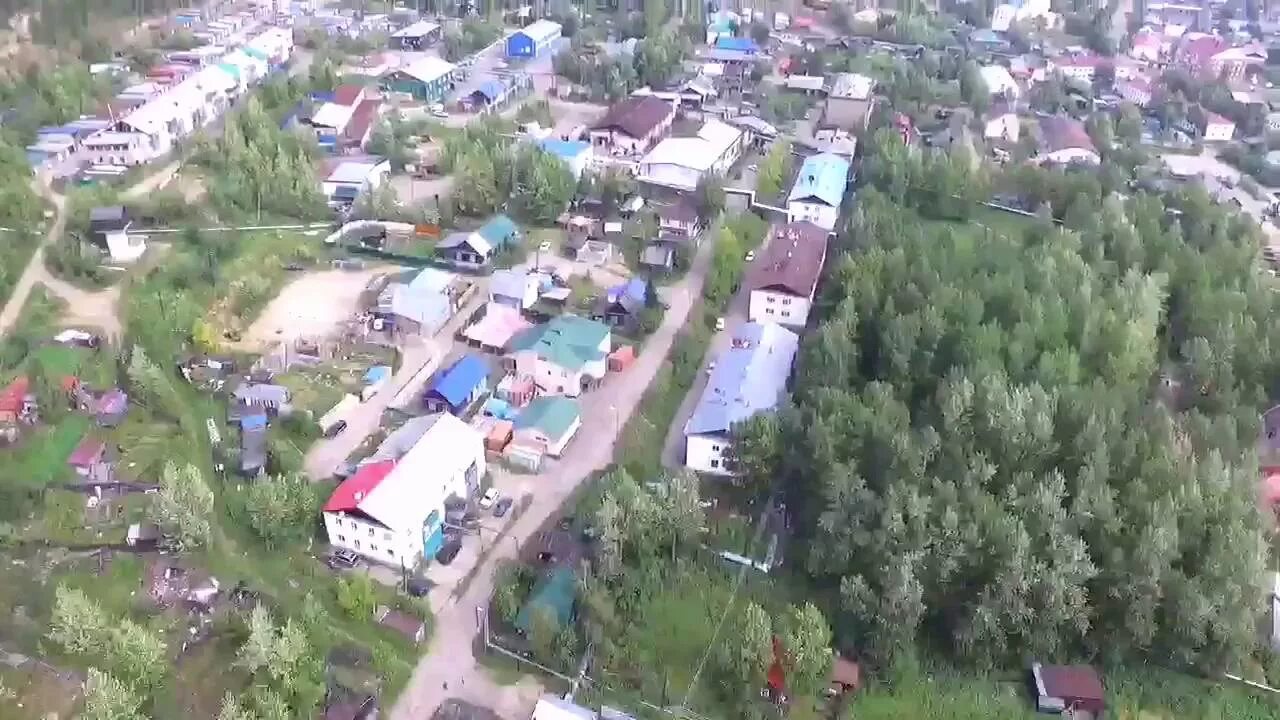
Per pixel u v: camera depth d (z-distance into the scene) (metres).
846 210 154.38
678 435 106.69
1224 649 78.12
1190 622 77.19
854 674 78.56
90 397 99.19
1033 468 89.25
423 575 86.12
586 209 151.12
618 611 83.38
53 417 96.31
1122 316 110.94
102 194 137.12
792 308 124.00
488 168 147.25
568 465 100.12
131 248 126.56
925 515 81.94
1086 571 78.25
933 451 90.12
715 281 130.12
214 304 118.50
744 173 170.88
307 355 112.56
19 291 117.50
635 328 122.00
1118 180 161.75
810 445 91.44
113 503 88.50
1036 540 81.25
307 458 97.50
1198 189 150.50
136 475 91.38
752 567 89.44
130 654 71.06
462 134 171.25
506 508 93.31
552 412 102.06
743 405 101.00
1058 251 124.75
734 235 137.50
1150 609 77.81
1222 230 135.62
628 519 86.75
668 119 186.38
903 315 110.69
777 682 76.38
